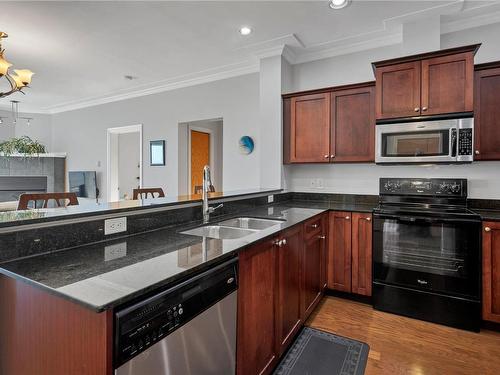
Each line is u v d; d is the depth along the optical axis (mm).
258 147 3850
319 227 2592
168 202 1886
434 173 2865
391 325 2352
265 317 1642
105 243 1443
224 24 2762
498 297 2199
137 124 5074
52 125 6371
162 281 958
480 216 2244
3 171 5824
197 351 1121
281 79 3330
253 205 2779
